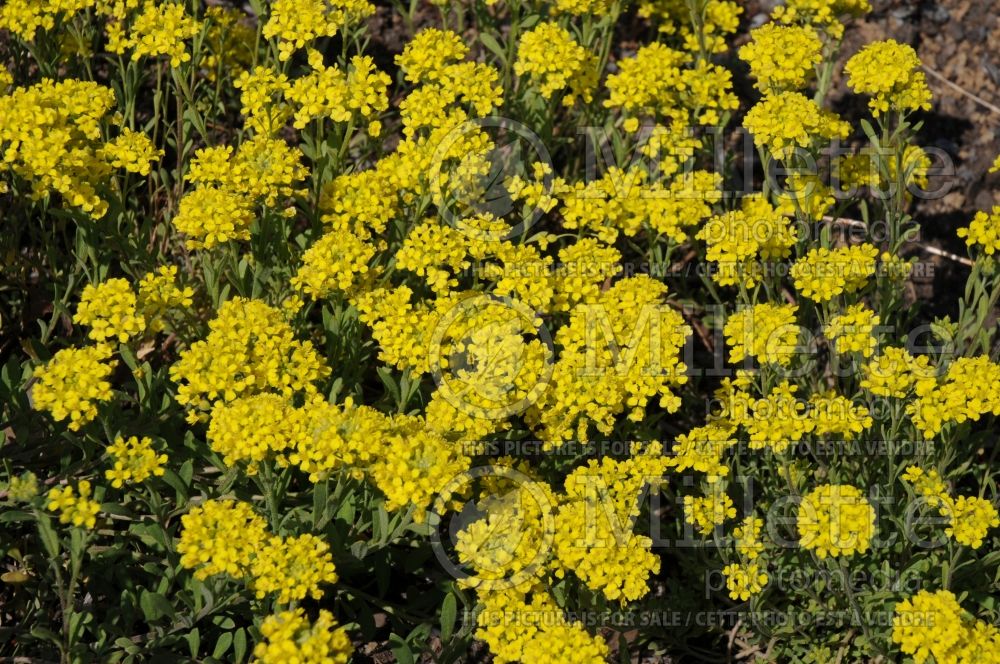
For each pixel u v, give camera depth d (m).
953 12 1.55
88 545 1.25
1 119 1.25
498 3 1.50
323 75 1.30
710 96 1.37
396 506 1.21
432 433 1.22
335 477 1.26
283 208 1.31
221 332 1.23
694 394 1.38
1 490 1.24
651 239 1.34
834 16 1.39
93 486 1.26
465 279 1.36
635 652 1.32
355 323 1.29
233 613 1.25
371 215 1.29
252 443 1.20
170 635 1.23
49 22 1.32
